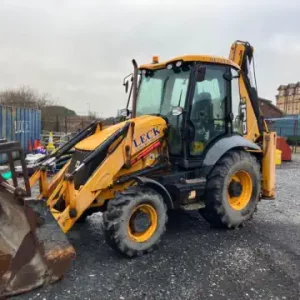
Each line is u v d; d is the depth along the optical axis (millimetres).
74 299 3260
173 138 5027
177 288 3512
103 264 4027
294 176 10844
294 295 3402
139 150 4637
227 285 3586
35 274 3232
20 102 35562
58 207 4129
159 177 4758
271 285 3594
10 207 3508
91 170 4289
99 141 4477
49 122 26641
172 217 5906
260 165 5867
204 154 5168
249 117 5934
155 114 5258
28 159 9391
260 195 5773
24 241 3252
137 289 3475
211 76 5184
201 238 4922
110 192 4559
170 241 4785
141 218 4277
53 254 3297
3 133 12891
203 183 4973
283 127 26922
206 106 5141
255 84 6074
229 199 5336
